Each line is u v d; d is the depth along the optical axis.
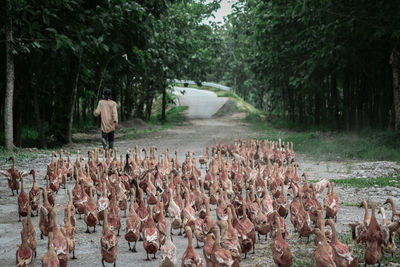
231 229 6.59
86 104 49.84
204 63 45.41
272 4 30.23
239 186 12.10
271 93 56.34
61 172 12.52
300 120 45.09
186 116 58.47
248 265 6.93
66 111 26.47
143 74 39.28
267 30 33.66
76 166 13.52
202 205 9.02
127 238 7.60
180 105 68.12
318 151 22.86
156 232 7.18
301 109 45.25
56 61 25.59
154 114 63.38
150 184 10.35
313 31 26.36
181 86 95.31
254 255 7.45
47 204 8.58
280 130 41.19
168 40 35.56
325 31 24.58
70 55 25.27
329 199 9.27
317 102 42.53
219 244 5.98
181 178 12.29
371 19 22.98
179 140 30.34
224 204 8.70
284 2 27.98
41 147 25.02
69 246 7.01
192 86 96.00
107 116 19.59
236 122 52.03
